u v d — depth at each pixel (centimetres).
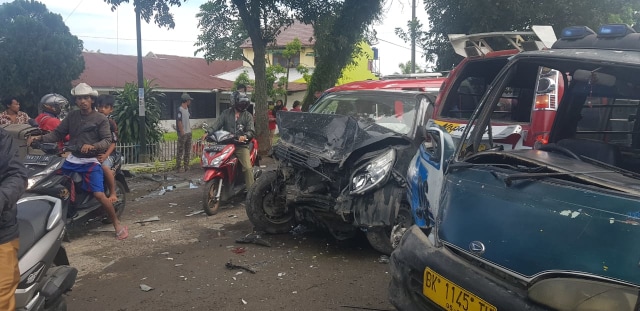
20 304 335
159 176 1102
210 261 545
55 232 372
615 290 225
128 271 517
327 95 733
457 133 536
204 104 3188
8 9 1644
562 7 1355
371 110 639
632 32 323
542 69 511
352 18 1462
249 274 506
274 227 639
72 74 1647
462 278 282
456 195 312
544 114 500
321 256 562
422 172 399
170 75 3012
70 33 1698
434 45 1573
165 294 458
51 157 505
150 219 726
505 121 571
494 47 931
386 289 468
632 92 377
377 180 513
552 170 282
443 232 312
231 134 748
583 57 308
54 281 366
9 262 311
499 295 259
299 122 619
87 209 630
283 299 446
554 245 248
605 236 234
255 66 1435
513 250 263
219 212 766
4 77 1543
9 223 312
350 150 531
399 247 348
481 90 653
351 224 555
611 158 357
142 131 1319
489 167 308
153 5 1317
